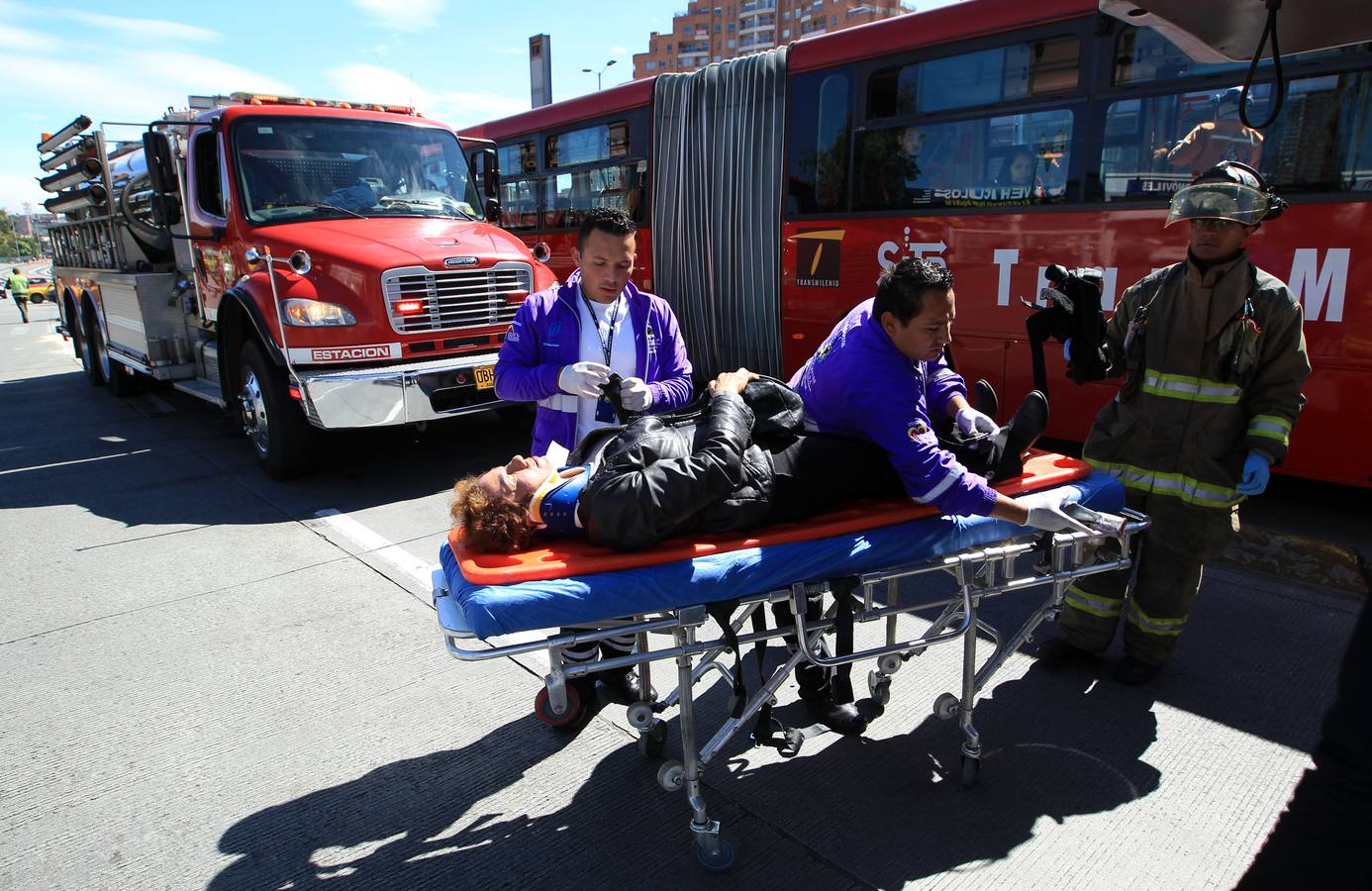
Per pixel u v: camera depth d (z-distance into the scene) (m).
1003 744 2.94
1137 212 4.96
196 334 7.80
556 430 3.10
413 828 2.60
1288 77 4.39
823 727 2.62
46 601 4.28
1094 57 5.02
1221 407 2.89
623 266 2.86
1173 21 2.55
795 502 2.48
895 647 2.52
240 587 4.41
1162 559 3.09
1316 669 3.37
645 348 3.08
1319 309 4.42
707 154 7.36
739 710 2.42
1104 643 3.35
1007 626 3.85
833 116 6.40
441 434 7.81
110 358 9.58
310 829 2.60
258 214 6.20
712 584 2.24
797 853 2.44
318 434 6.29
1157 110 4.83
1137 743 2.92
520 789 2.77
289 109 6.56
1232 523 3.02
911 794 2.69
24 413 9.26
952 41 5.61
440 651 3.71
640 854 2.46
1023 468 2.87
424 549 4.89
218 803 2.72
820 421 2.65
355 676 3.50
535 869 2.41
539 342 3.02
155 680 3.49
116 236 8.62
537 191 9.55
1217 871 2.33
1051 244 5.33
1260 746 2.89
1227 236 2.75
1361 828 1.27
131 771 2.90
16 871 2.44
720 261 7.39
